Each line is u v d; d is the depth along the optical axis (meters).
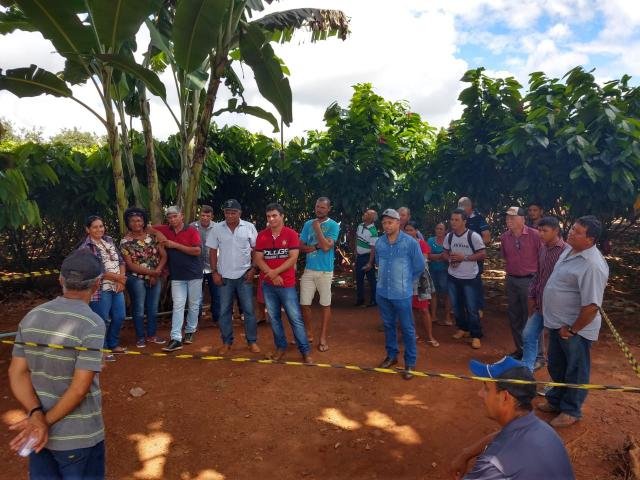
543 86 7.81
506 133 7.48
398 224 4.93
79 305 2.37
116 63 5.56
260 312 7.04
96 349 2.28
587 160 6.77
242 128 10.70
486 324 7.01
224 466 3.51
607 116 6.74
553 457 1.81
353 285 9.66
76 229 9.15
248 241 5.64
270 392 4.68
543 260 4.63
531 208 6.54
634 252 10.77
